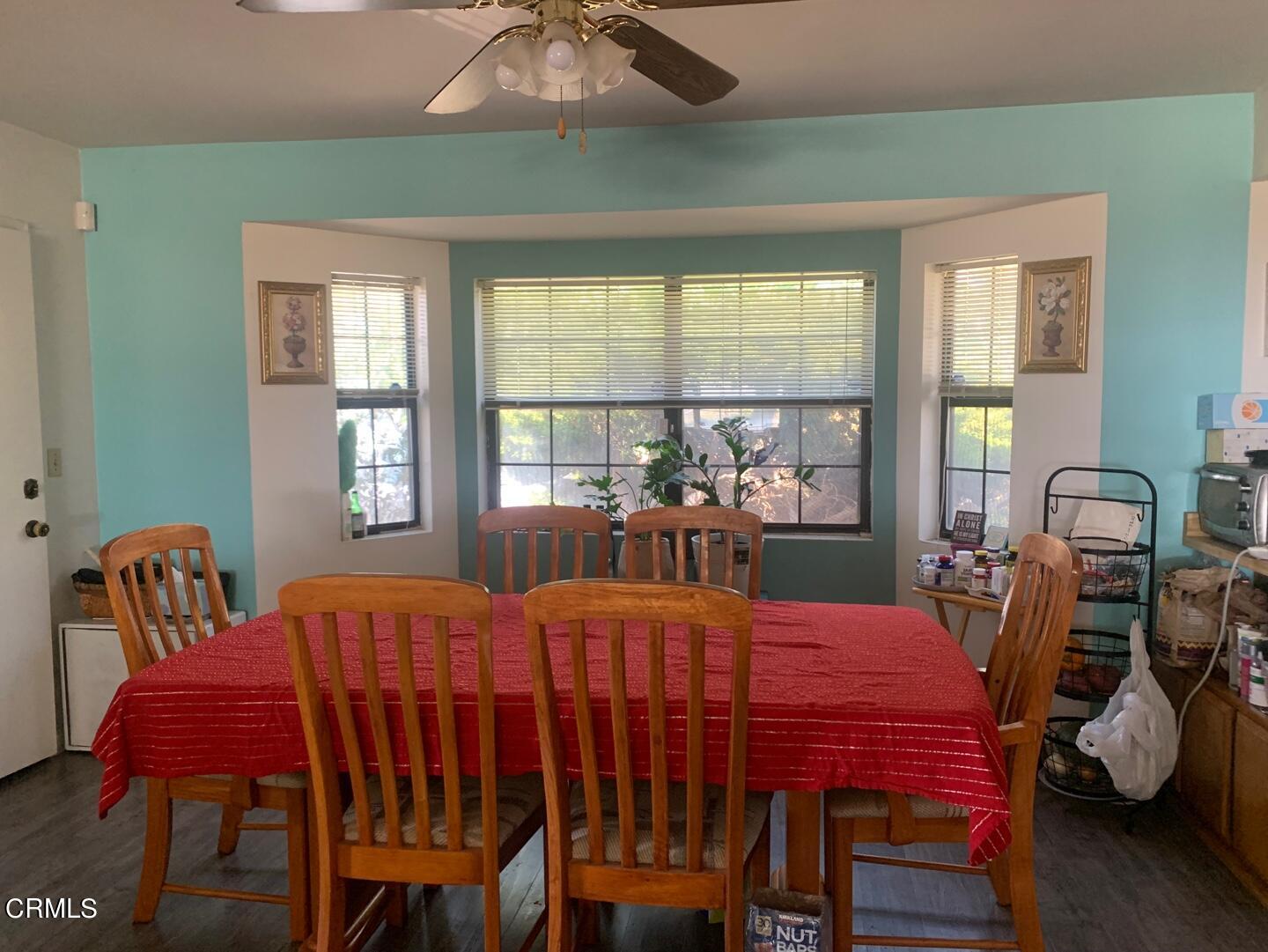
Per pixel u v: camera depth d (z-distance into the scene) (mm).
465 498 4461
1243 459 3172
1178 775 3092
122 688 2076
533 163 3633
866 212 3648
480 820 2033
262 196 3758
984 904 2549
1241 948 2314
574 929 2389
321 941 2012
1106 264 3359
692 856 1854
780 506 4355
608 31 2006
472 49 2742
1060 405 3496
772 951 1914
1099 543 3250
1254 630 2779
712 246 4207
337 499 4027
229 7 2434
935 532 4098
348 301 4113
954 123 3402
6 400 3361
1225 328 3299
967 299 3893
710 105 3301
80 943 2381
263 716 2023
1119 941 2348
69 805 3180
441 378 4359
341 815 2018
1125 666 3424
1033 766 2082
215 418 3834
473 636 2428
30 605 3486
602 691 1967
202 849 2871
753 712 1903
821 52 2781
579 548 3096
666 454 4070
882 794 2127
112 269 3840
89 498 3871
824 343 4215
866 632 2463
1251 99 3223
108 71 2908
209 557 2744
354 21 2527
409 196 3697
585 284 4355
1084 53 2807
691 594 1692
